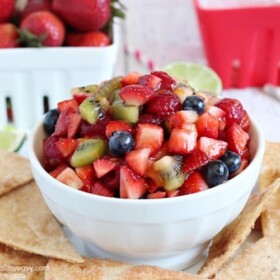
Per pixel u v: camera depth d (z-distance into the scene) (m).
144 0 1.05
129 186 0.47
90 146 0.48
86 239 0.50
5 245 0.52
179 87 0.52
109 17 0.75
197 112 0.50
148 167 0.48
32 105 0.74
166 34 0.95
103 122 0.49
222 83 0.82
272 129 0.74
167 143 0.48
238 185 0.48
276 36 0.78
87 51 0.71
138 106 0.49
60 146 0.50
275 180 0.53
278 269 0.49
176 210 0.47
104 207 0.47
